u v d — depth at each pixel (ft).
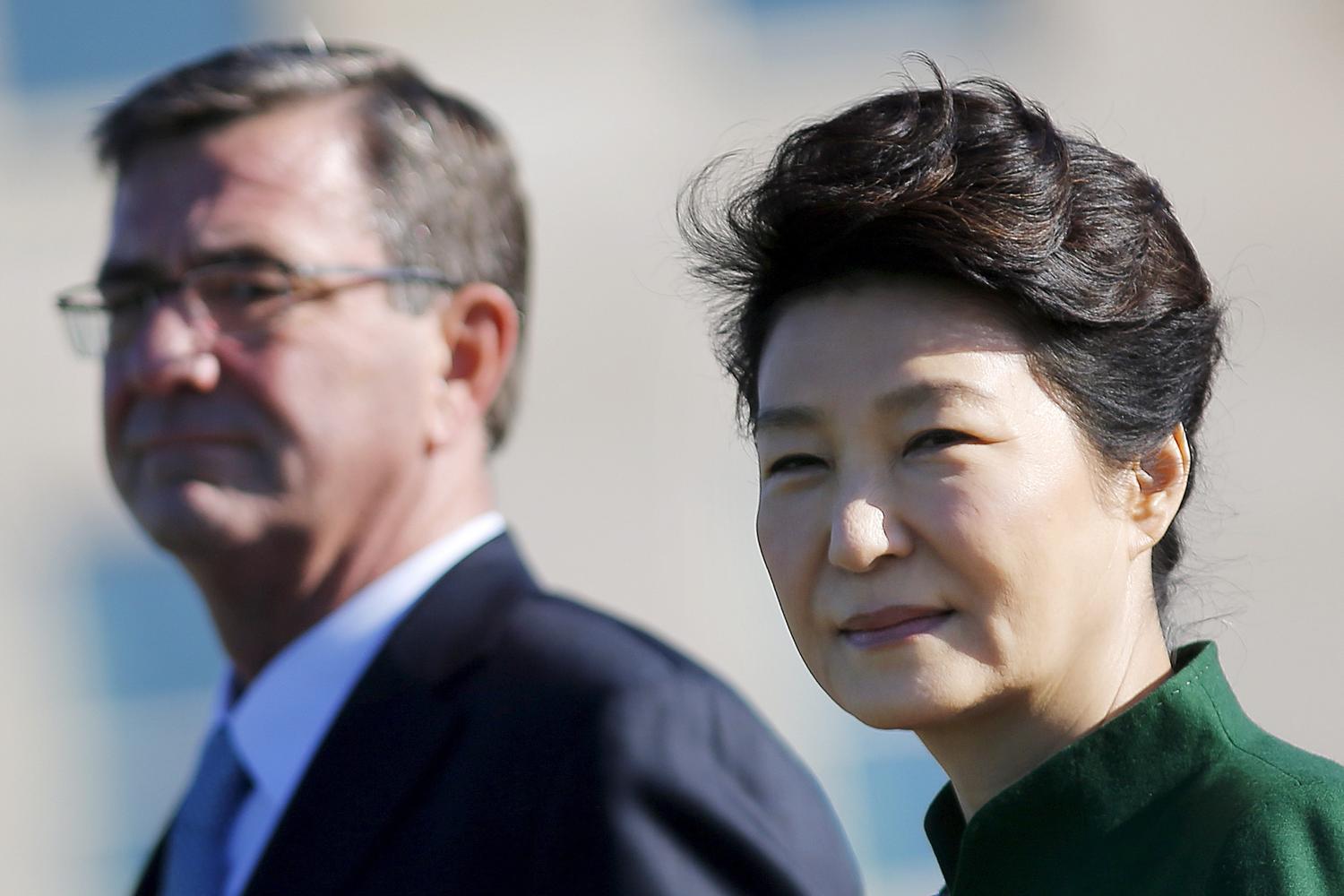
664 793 33.35
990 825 23.54
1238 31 85.56
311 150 39.68
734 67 86.89
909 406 22.89
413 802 35.29
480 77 87.04
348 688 37.63
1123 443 23.47
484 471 41.01
